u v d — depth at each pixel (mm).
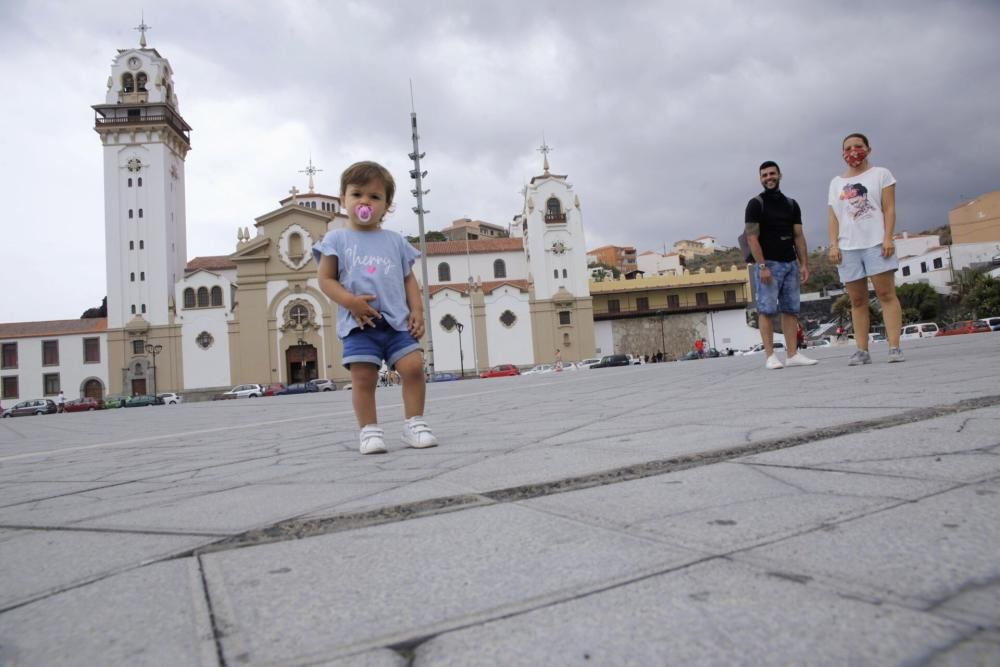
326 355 49500
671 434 2734
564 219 54000
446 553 1290
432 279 57281
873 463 1773
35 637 1003
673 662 780
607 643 846
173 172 53188
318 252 3322
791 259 7148
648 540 1268
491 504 1698
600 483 1848
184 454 3984
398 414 6211
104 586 1242
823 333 62469
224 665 857
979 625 812
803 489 1567
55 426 10414
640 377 9633
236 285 50531
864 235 6105
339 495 2006
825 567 1046
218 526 1700
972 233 60031
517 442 3010
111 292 49844
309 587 1151
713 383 6043
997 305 44594
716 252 156875
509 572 1147
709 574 1059
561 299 52656
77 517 2023
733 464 1949
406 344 3312
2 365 53656
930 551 1076
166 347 49531
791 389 4344
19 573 1386
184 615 1057
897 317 6164
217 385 49125
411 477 2254
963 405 2637
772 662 761
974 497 1363
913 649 765
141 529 1746
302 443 4086
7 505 2404
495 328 52531
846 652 771
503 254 58062
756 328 59812
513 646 859
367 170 3314
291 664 848
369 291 3223
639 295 62312
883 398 3191
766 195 7039
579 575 1103
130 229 50594
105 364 53938
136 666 878
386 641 904
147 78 52625
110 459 4055
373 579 1169
